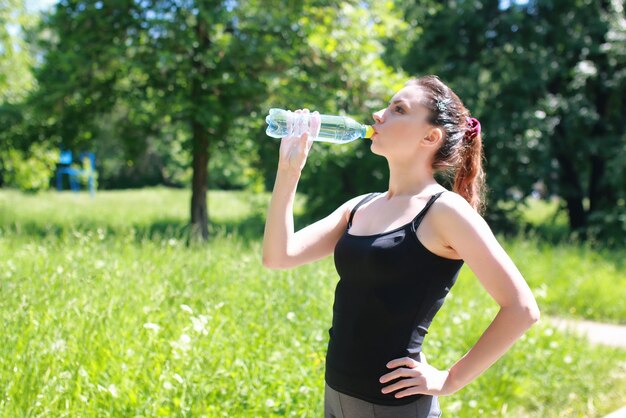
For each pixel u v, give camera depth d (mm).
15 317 3850
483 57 16734
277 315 4980
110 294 4516
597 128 18359
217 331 4191
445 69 17297
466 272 8109
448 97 2264
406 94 2244
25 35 17297
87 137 13961
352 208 2369
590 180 18922
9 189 28375
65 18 12359
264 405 3674
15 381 3180
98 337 3852
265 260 2311
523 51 16594
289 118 2307
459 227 1991
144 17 11875
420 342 2092
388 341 2059
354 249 2111
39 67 13961
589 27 17328
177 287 5211
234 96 12180
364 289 2086
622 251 13016
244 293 5305
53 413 3094
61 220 14891
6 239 7250
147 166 40375
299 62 12391
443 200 2055
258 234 14305
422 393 1997
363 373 2072
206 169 13336
